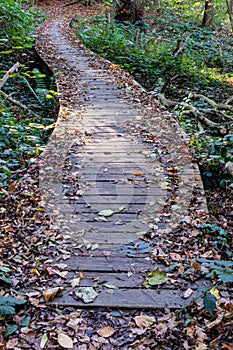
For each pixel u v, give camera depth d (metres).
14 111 6.15
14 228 2.76
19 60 8.52
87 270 2.34
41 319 1.95
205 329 1.87
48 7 17.28
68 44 10.04
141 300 2.08
